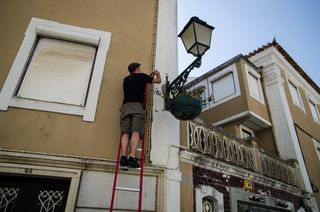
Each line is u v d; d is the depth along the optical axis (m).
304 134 10.39
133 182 3.59
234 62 10.36
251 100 9.37
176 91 4.27
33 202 3.25
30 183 3.36
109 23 4.92
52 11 4.71
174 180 3.84
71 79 4.25
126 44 4.80
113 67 4.47
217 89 10.62
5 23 4.36
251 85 10.09
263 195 6.32
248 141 7.36
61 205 3.31
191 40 4.10
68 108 3.88
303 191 8.05
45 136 3.58
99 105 4.05
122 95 4.25
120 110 3.78
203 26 4.13
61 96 4.05
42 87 4.04
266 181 6.62
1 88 3.77
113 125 3.94
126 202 3.42
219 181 5.17
